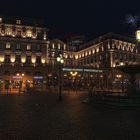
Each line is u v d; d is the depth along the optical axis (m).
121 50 85.12
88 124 11.42
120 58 84.62
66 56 100.19
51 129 10.09
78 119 12.97
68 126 10.84
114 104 19.14
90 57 93.88
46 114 14.99
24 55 67.75
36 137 8.52
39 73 66.94
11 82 64.19
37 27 70.44
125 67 23.14
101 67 77.31
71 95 39.09
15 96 35.84
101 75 75.06
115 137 8.70
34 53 68.88
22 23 69.50
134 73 23.45
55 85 67.38
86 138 8.46
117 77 74.19
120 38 87.00
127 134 9.22
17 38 67.38
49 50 93.38
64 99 29.17
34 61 68.69
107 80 74.62
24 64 67.19
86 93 46.22
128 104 18.83
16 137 8.48
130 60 88.25
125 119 13.04
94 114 15.09
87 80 74.75
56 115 14.55
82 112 16.11
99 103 20.91
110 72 74.81
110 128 10.45
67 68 68.19
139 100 19.27
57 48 96.38
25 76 65.56
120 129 10.23
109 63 82.12
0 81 63.16
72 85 72.50
